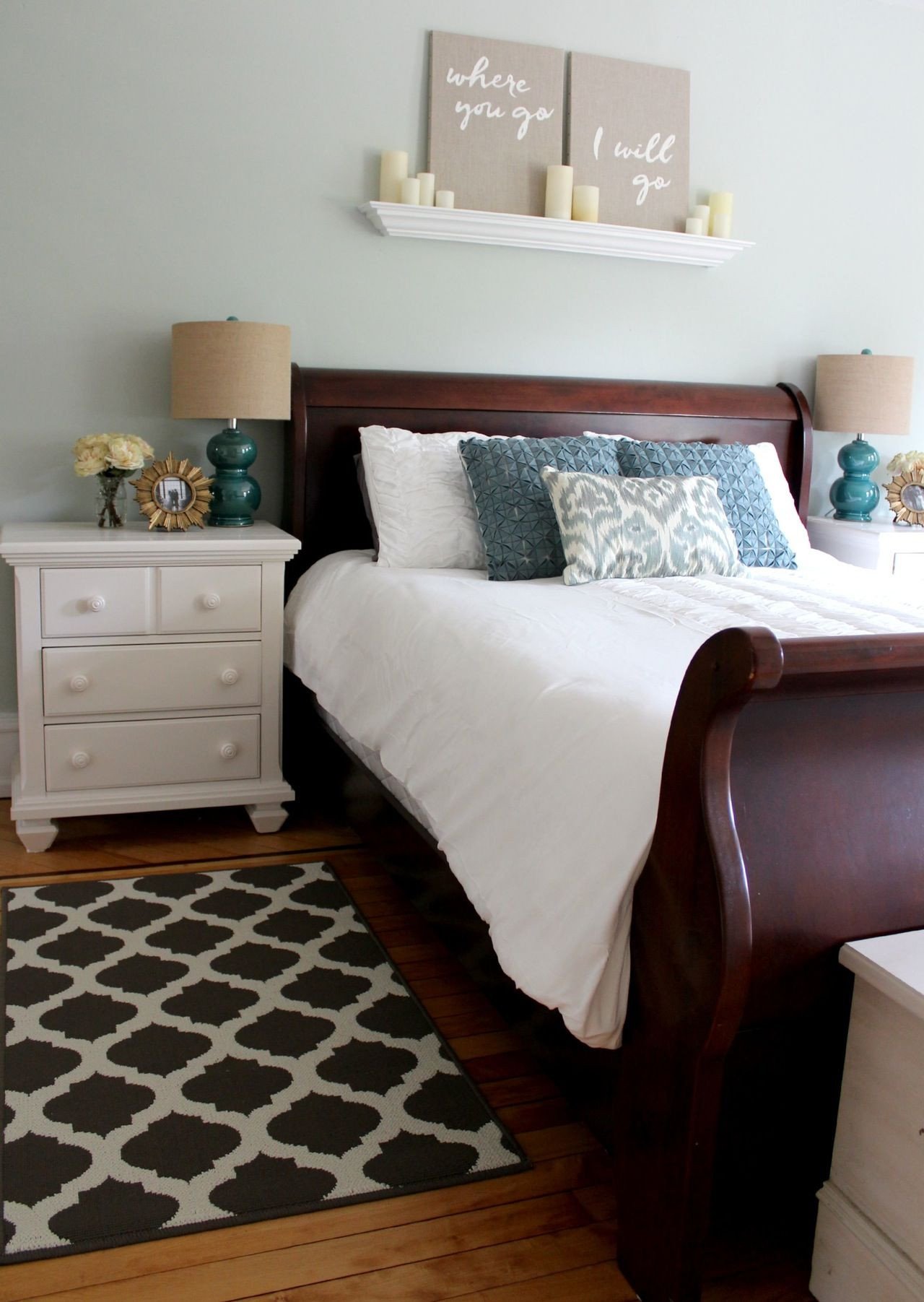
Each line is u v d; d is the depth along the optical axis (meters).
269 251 3.20
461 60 3.28
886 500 3.96
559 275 3.52
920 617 2.30
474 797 1.82
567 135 3.45
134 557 2.74
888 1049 1.34
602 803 1.48
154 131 3.04
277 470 3.35
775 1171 1.47
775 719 1.35
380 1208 1.58
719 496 3.11
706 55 3.59
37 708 2.75
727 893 1.25
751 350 3.84
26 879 2.66
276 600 2.91
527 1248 1.52
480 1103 1.83
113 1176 1.62
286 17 3.10
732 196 3.65
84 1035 1.99
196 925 2.44
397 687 2.28
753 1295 1.46
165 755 2.88
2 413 3.05
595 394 3.47
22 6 2.88
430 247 3.36
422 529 2.94
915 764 1.46
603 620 2.19
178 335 2.93
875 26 3.79
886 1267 1.33
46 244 3.00
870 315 3.99
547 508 2.86
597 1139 1.58
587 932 1.42
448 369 3.45
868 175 3.88
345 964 2.29
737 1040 1.38
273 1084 1.86
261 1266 1.47
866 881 1.42
